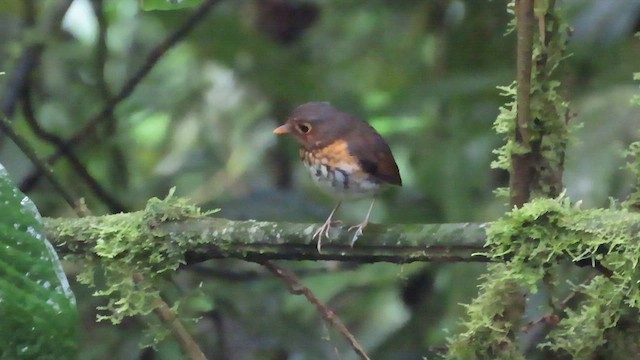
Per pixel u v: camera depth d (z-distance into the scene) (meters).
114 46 12.14
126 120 11.43
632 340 5.80
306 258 5.66
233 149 12.30
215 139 12.42
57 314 4.33
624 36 8.93
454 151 9.66
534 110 5.86
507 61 10.09
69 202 6.30
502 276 5.66
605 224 5.03
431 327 9.80
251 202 9.35
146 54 11.93
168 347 8.20
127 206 9.39
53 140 8.58
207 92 12.23
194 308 8.28
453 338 6.13
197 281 9.27
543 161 5.93
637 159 5.98
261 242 5.64
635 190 6.49
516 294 5.91
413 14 11.05
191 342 6.11
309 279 11.16
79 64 10.81
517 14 5.67
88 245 5.80
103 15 9.68
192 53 11.36
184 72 12.12
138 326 8.93
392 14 11.44
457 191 9.55
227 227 5.68
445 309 9.56
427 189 9.90
